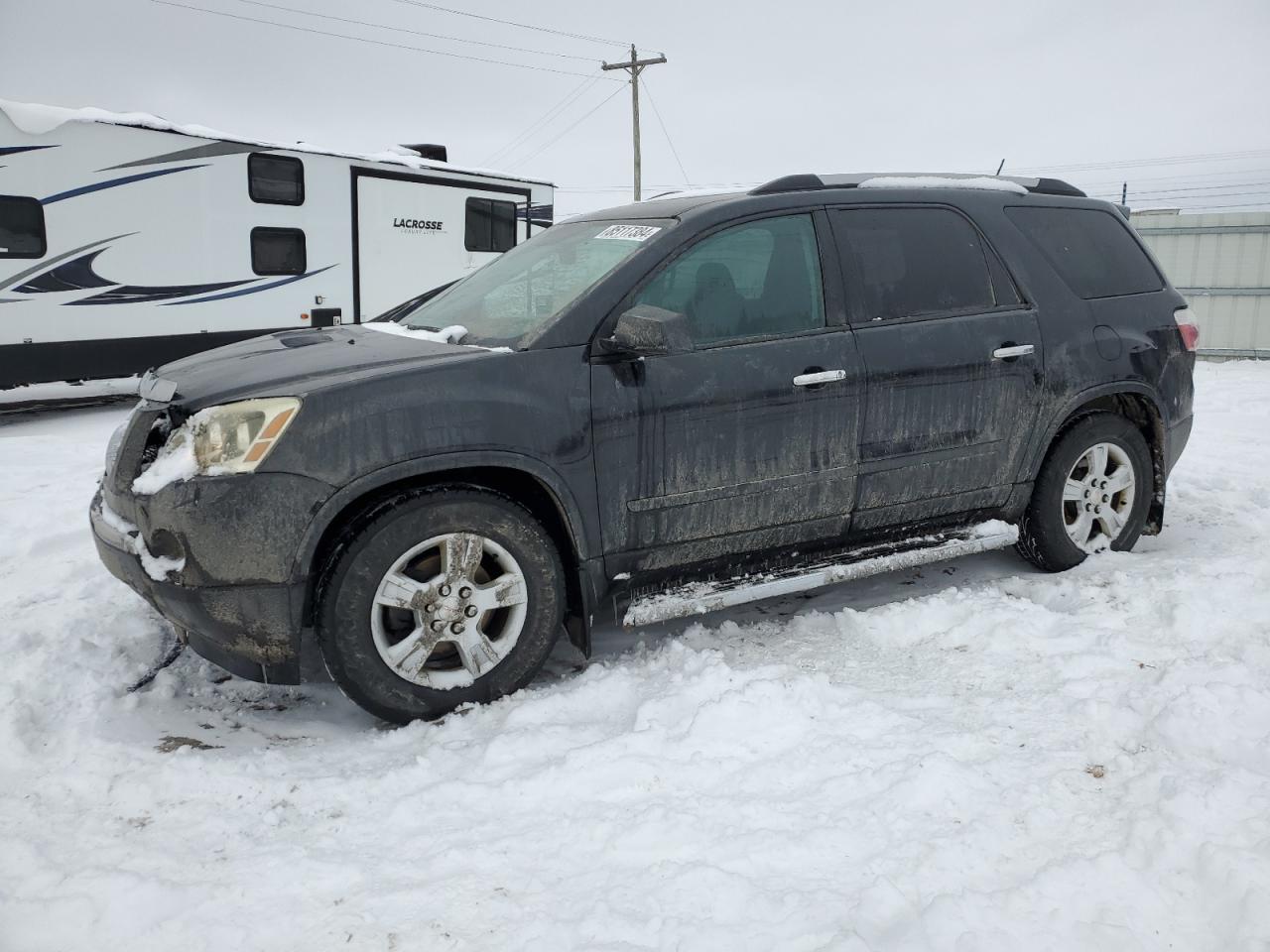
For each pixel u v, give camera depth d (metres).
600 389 3.37
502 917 2.22
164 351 10.58
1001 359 4.09
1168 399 4.63
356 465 3.02
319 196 11.73
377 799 2.75
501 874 2.38
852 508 3.90
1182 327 4.70
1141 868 2.28
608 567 3.48
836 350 3.75
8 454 7.83
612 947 2.10
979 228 4.24
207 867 2.43
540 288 3.72
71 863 2.44
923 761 2.70
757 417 3.60
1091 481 4.50
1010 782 2.67
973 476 4.14
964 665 3.47
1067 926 2.10
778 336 3.69
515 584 3.32
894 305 3.96
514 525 3.27
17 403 11.41
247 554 2.96
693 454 3.52
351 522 3.08
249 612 3.00
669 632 4.02
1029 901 2.17
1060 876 2.23
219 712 3.38
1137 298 4.61
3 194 9.23
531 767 2.87
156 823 2.63
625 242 3.71
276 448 2.95
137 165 10.11
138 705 3.35
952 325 4.01
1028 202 4.46
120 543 3.15
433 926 2.20
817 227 3.86
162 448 3.13
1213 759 2.71
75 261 9.79
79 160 9.70
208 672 3.67
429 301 4.39
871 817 2.53
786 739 2.95
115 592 4.40
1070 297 4.37
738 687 3.20
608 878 2.35
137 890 2.29
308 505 2.98
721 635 3.93
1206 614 3.63
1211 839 2.33
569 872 2.38
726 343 3.60
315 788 2.78
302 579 3.02
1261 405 9.72
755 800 2.64
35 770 2.89
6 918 2.21
